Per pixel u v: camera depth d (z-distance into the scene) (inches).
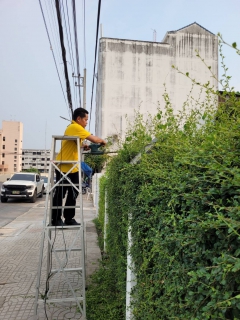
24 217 480.1
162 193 81.4
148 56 735.7
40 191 800.9
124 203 129.3
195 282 56.4
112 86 721.6
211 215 50.8
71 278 194.2
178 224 67.2
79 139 158.7
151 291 83.5
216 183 58.4
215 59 750.5
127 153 143.9
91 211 559.5
